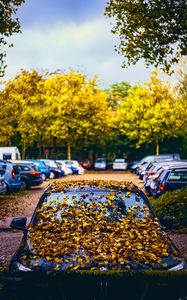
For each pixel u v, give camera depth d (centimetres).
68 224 627
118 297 439
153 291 438
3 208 1788
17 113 4769
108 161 7875
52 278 435
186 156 5072
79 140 6269
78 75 5869
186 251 970
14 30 1449
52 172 4081
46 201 698
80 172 5344
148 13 1348
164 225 650
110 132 6531
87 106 5828
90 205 675
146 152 7256
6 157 4103
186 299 437
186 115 4662
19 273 438
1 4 1420
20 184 2605
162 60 1412
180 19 1327
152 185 2066
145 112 5759
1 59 1446
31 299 434
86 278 437
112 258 521
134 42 1411
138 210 669
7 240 1140
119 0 1387
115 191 717
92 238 579
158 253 541
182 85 4531
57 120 5741
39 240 581
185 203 1323
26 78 4906
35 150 6962
